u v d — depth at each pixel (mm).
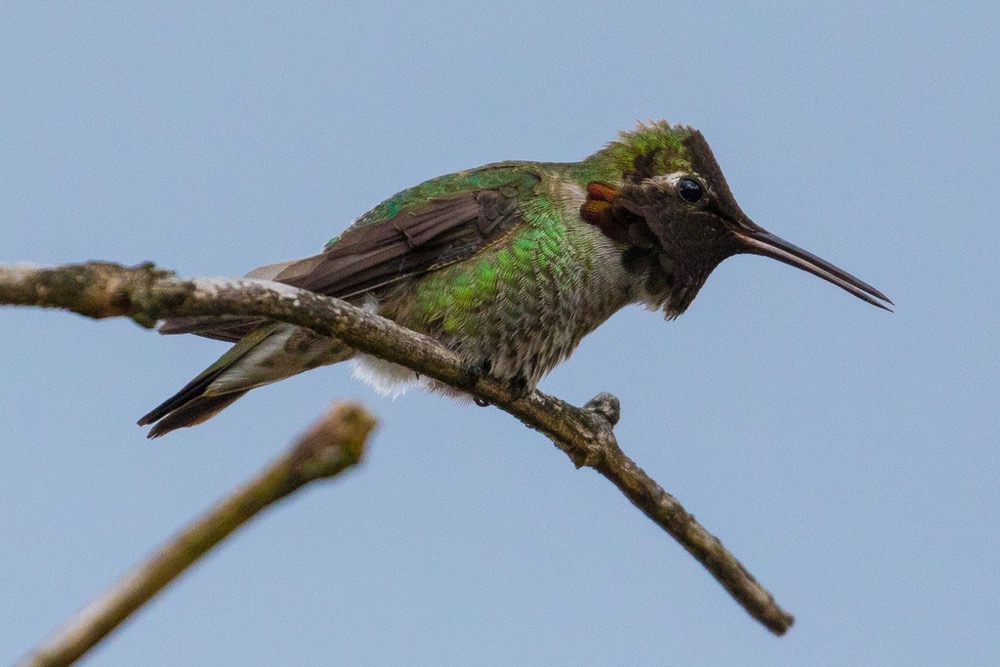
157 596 2471
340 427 2486
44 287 4707
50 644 2443
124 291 4922
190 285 5488
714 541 8953
